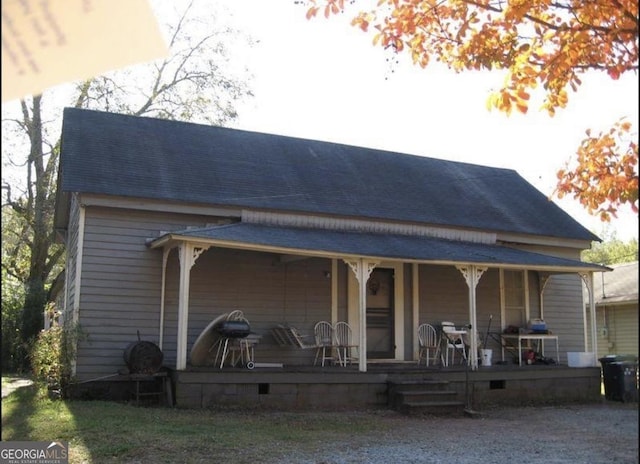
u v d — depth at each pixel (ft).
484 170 59.16
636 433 29.30
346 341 42.88
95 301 36.78
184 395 32.35
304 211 41.60
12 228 82.33
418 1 19.39
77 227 40.22
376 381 36.37
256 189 42.45
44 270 76.54
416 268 46.37
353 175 49.47
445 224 46.01
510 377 40.27
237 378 33.40
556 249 51.90
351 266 37.29
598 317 78.48
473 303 40.04
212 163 44.11
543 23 18.15
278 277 42.06
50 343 35.63
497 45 19.19
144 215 38.58
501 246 48.32
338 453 23.17
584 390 42.73
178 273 39.17
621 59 16.97
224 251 40.83
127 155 41.37
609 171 17.38
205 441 23.68
